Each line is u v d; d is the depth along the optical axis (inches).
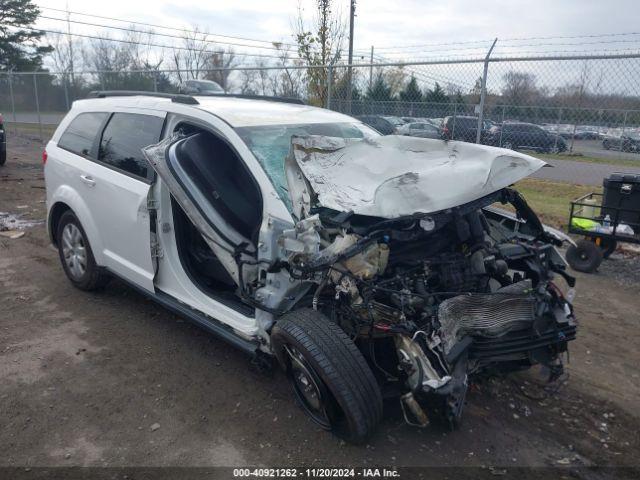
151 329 178.1
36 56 1722.4
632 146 416.5
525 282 132.0
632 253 283.3
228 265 140.9
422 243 138.7
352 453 121.7
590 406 144.2
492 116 390.0
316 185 129.8
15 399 137.5
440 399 111.0
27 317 183.8
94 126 192.1
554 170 448.1
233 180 143.9
